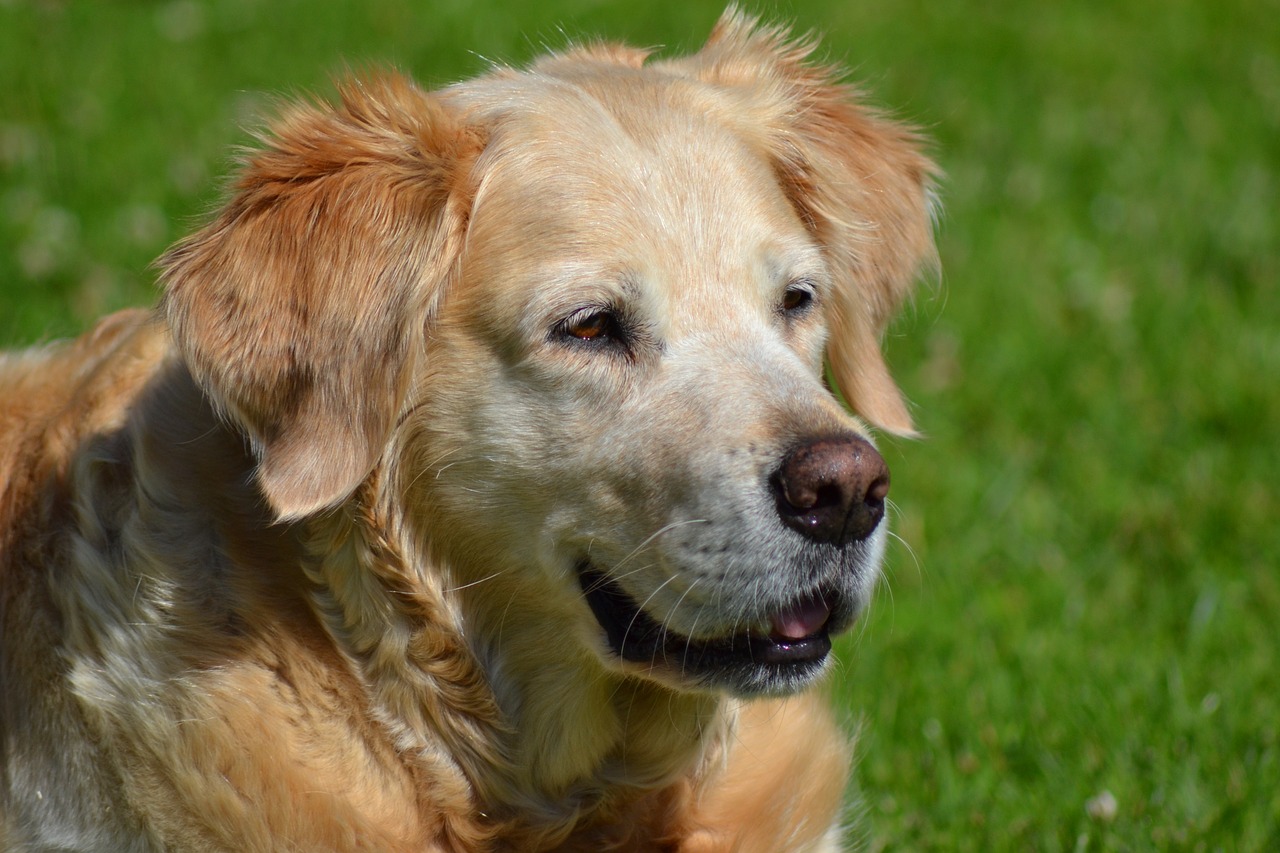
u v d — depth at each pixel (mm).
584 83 5500
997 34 17641
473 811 5352
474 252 5062
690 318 5023
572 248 4961
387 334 4949
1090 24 18328
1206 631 7602
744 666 4883
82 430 5578
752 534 4633
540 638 5281
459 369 5035
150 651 5105
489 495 5066
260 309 4980
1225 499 8891
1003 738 6809
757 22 6609
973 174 13531
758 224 5219
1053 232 12438
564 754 5422
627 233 5000
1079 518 8789
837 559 4711
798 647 4867
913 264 6508
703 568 4699
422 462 5113
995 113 15109
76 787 5250
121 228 10922
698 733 5562
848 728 6582
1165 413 9844
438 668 5211
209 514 5188
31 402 6023
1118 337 10773
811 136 6203
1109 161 14055
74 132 12508
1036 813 6293
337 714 5141
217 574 5145
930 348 10578
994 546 8500
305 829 5035
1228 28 18484
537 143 5145
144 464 5250
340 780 5125
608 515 4906
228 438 5266
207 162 11969
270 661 5117
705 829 5688
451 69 14547
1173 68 16906
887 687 7211
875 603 7934
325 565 5082
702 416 4805
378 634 5129
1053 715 6930
